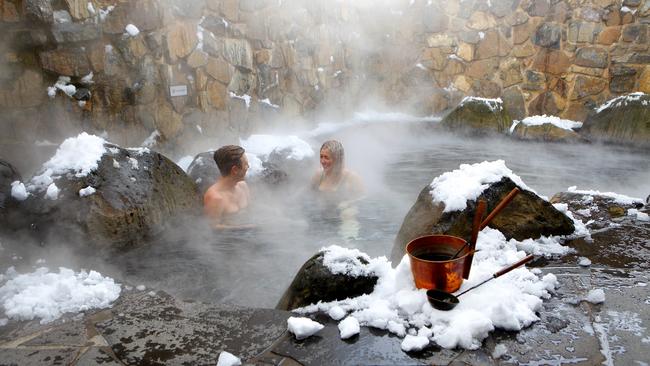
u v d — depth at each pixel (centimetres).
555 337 157
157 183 313
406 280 186
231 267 270
